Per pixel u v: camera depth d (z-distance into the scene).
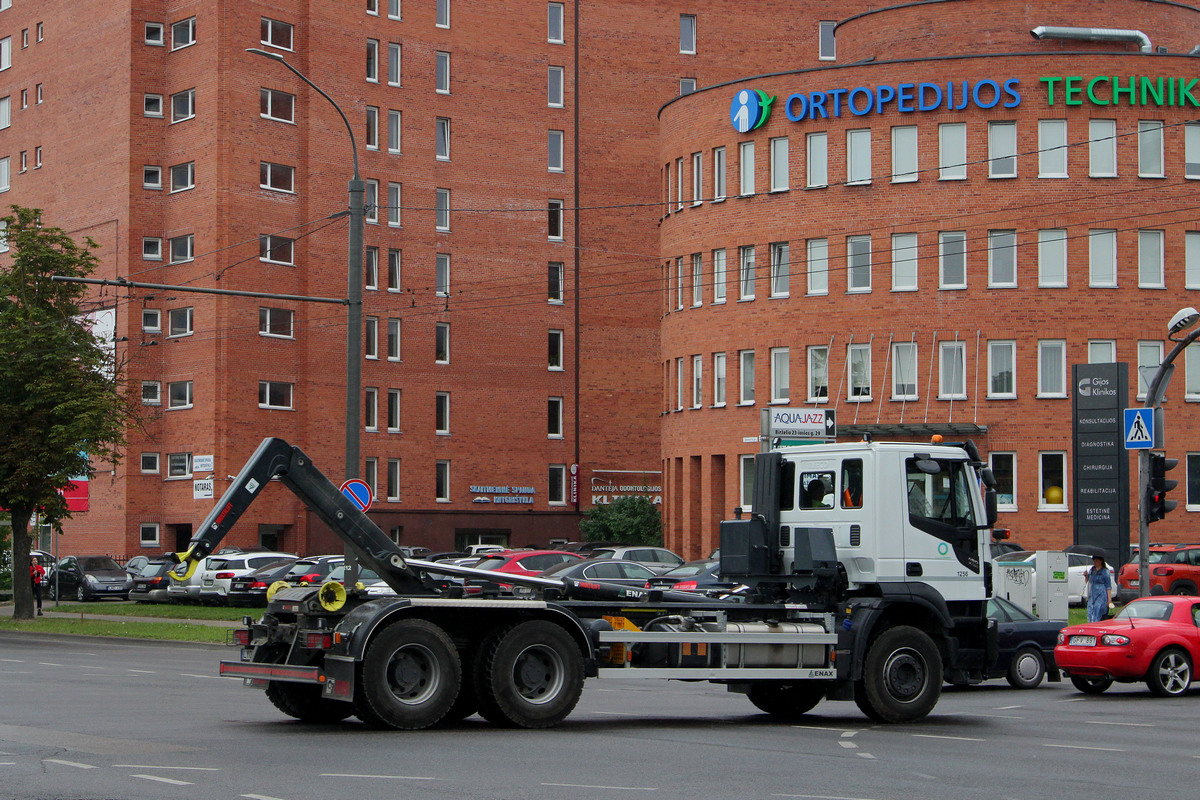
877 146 49.38
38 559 53.59
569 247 68.56
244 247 58.19
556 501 68.19
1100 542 43.34
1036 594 30.08
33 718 16.61
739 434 51.50
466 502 65.38
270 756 13.12
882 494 17.28
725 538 18.45
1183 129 48.38
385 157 63.41
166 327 59.69
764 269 51.16
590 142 69.12
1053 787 11.99
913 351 48.91
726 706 19.83
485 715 15.91
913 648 17.36
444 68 65.81
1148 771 13.09
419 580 16.81
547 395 67.81
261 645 16.28
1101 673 21.94
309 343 60.03
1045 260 48.25
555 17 68.94
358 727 15.83
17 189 68.06
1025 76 48.28
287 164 59.97
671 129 55.06
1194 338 27.55
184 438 58.62
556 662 15.92
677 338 54.59
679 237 54.44
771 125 51.06
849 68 49.72
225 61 57.97
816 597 17.55
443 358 65.44
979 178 48.53
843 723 17.44
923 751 14.43
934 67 48.75
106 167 60.69
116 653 30.84
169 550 59.03
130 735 14.86
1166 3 52.34
